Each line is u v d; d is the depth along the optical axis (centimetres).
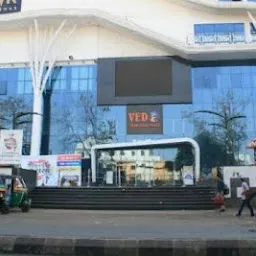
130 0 5475
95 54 5359
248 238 963
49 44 5300
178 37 5334
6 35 5531
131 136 5094
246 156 4891
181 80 5162
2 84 5397
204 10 5316
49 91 5306
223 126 4994
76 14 5197
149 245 938
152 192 3062
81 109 5219
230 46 4944
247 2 5131
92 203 2912
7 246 985
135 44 5325
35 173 3269
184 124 5059
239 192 2803
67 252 959
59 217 1928
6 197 2167
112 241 952
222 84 5131
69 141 5138
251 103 5047
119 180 4912
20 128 5166
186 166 4781
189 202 2875
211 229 1309
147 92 5175
